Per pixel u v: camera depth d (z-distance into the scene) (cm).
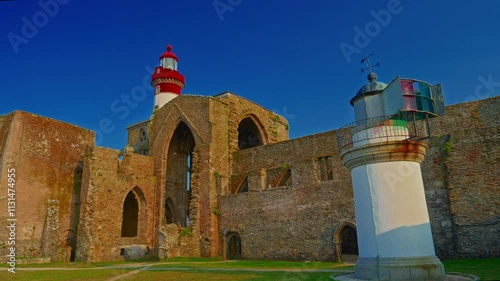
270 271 1820
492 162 2086
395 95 1185
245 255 2895
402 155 1109
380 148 1110
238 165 3597
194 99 3672
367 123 1198
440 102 1274
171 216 3875
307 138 3256
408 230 1059
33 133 3194
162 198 3647
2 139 3058
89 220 3036
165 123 3847
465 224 2083
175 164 3991
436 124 2789
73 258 3228
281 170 3128
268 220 2830
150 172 3734
